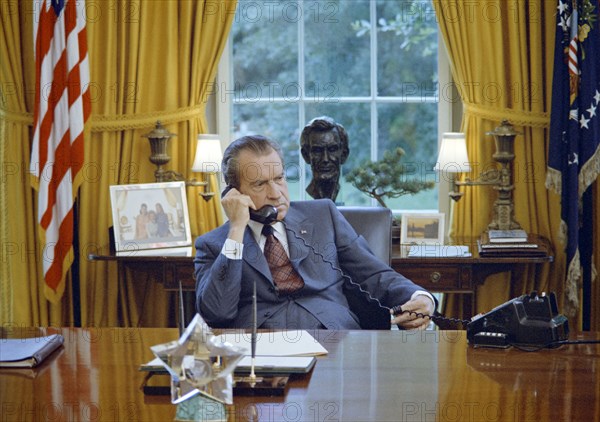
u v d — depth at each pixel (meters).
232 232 3.11
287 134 5.02
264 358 2.34
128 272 4.81
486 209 4.70
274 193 3.24
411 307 3.13
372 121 4.98
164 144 4.58
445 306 4.76
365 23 4.94
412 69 4.95
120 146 4.72
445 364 2.35
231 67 4.98
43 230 4.49
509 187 4.50
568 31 4.41
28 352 2.40
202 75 4.71
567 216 4.42
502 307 2.54
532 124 4.60
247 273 3.19
